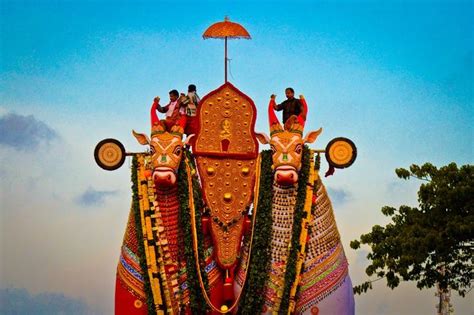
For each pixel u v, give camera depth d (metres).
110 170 27.72
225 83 27.84
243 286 26.94
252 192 27.45
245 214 27.41
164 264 27.06
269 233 26.97
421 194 30.75
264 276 26.81
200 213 27.23
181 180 27.25
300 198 27.00
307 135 27.53
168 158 27.00
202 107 27.72
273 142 27.17
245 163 27.58
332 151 27.44
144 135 27.64
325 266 26.94
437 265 30.91
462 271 30.84
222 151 27.58
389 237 30.88
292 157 26.94
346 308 27.00
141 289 27.25
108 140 27.83
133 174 27.48
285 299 26.62
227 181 27.50
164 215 27.27
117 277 27.56
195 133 27.66
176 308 26.98
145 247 27.06
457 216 30.00
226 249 27.28
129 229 27.58
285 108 28.08
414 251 30.06
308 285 26.83
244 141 27.62
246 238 27.28
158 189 27.31
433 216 30.53
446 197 30.25
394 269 30.44
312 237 27.00
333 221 27.33
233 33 28.58
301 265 26.75
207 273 27.20
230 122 27.69
